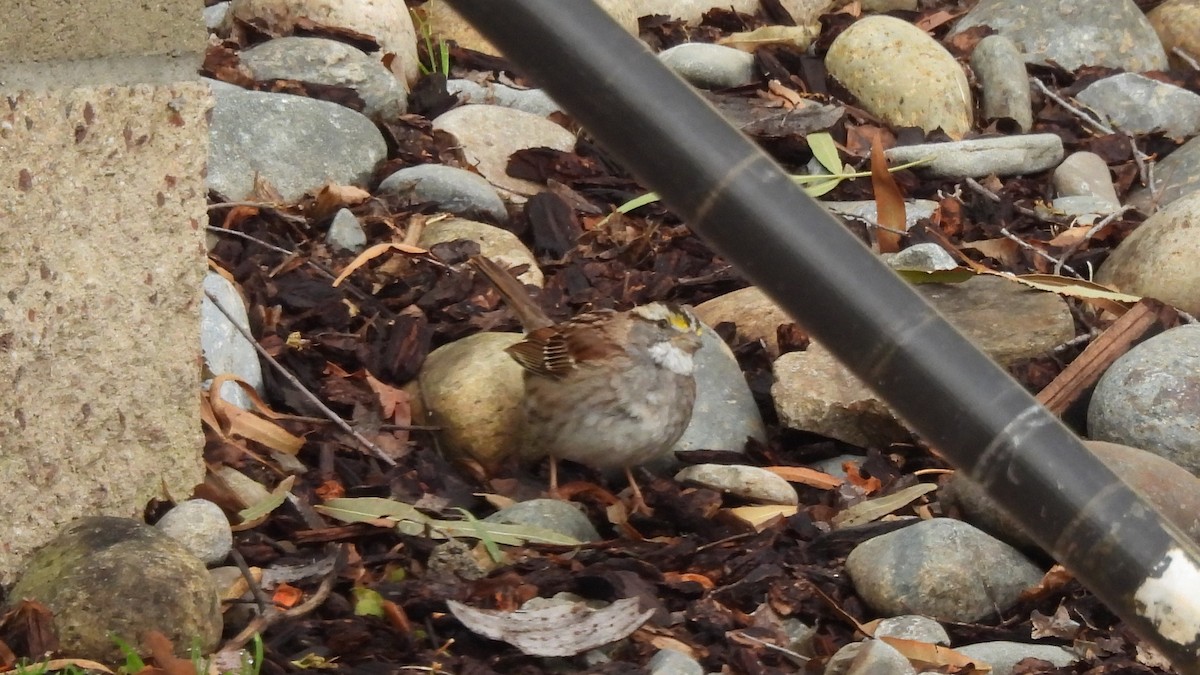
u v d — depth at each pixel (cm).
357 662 603
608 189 1196
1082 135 1418
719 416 916
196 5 633
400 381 890
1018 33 1534
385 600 639
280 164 1059
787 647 664
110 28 610
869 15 1560
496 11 235
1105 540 249
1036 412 248
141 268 644
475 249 1034
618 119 237
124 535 606
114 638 556
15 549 623
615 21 240
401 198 1088
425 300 974
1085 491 247
